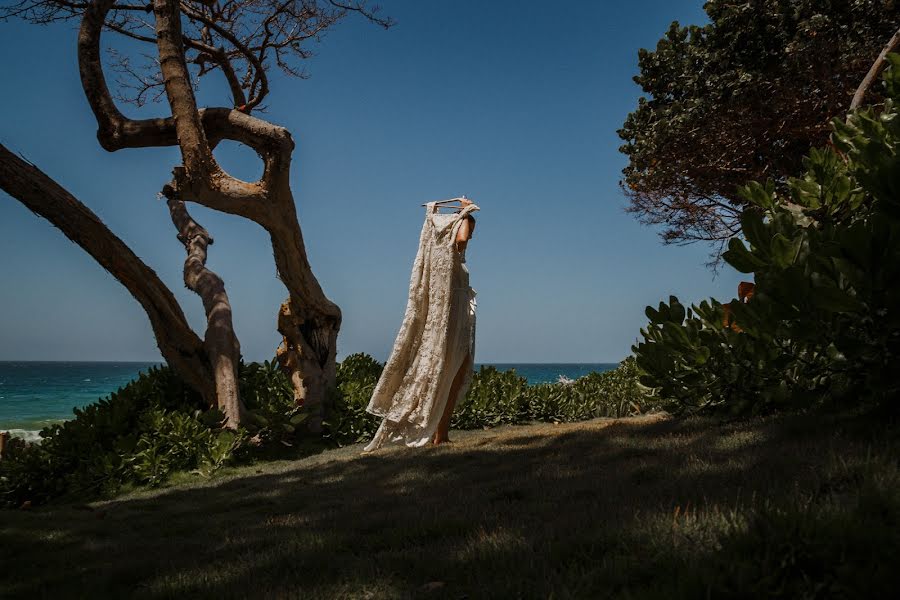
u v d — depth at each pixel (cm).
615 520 244
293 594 221
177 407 1014
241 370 1201
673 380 555
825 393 430
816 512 197
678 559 190
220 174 930
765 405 485
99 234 913
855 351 326
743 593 162
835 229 390
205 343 1027
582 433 577
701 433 447
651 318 569
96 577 293
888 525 184
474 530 273
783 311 360
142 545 368
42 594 278
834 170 504
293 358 1128
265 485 589
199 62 1387
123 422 897
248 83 1446
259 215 973
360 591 222
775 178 1748
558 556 218
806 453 297
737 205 1873
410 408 731
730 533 193
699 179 1842
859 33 1529
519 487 367
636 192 1992
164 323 999
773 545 179
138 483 793
